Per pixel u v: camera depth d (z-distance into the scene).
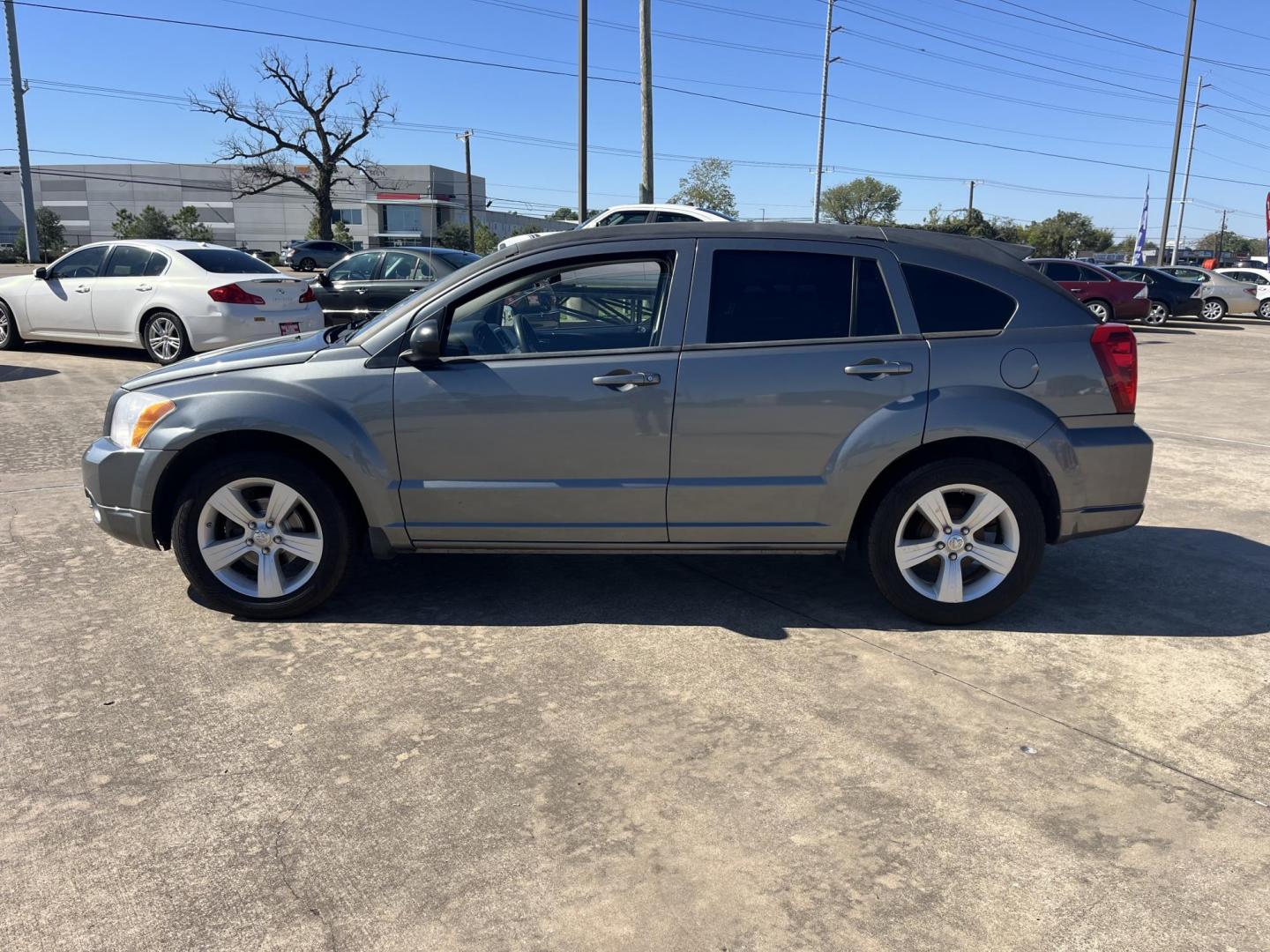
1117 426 3.94
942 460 3.90
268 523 4.01
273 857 2.52
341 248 45.34
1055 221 82.06
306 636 3.94
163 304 10.80
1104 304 20.28
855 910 2.33
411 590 4.50
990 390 3.86
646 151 19.30
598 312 3.94
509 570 4.79
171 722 3.21
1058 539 4.04
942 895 2.39
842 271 3.92
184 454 3.99
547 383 3.85
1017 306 3.94
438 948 2.20
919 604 4.03
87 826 2.63
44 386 9.80
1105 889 2.41
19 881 2.41
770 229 3.95
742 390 3.83
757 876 2.45
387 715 3.28
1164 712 3.35
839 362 3.83
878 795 2.82
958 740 3.15
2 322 12.06
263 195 95.31
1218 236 93.94
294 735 3.13
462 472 3.92
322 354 4.00
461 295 3.95
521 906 2.34
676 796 2.81
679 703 3.38
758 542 3.98
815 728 3.21
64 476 6.39
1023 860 2.53
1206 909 2.34
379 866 2.48
